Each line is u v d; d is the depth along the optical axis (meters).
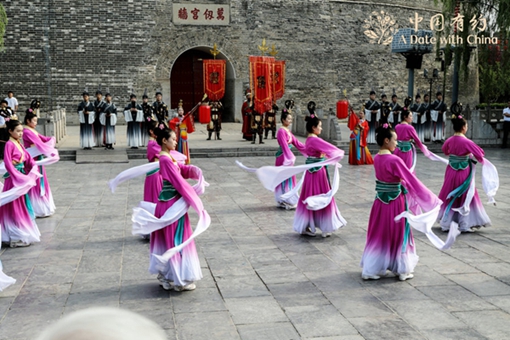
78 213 9.93
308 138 8.36
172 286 6.14
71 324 0.98
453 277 6.53
